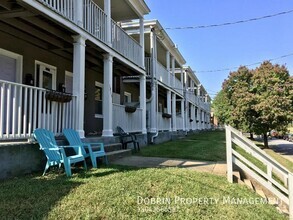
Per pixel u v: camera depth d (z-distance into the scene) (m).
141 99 13.28
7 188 4.39
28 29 7.23
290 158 16.27
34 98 5.88
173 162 7.85
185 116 25.06
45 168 5.54
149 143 14.09
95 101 12.59
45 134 5.68
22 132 5.98
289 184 5.09
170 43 18.50
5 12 6.07
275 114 17.69
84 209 3.71
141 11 12.77
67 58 10.27
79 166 6.50
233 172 6.24
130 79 13.76
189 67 25.89
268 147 22.38
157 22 14.95
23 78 8.17
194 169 6.87
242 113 18.75
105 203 3.93
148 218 3.67
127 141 10.27
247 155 9.69
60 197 4.04
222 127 59.91
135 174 5.52
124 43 11.11
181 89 23.50
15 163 5.20
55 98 6.40
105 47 9.07
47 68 9.33
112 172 5.80
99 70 12.50
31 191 4.25
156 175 5.49
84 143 6.85
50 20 6.60
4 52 7.55
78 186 4.56
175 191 4.66
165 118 17.72
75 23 7.19
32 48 8.59
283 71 18.34
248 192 5.29
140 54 13.12
